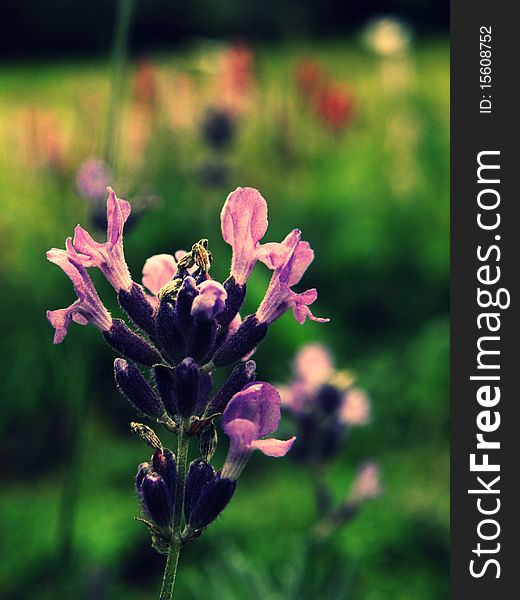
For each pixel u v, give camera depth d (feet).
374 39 30.01
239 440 4.74
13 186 21.54
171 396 4.80
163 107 22.02
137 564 13.88
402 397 18.57
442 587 13.23
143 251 19.97
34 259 18.83
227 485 4.82
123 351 4.95
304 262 4.92
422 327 21.29
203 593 12.65
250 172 25.86
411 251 22.25
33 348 17.01
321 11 67.15
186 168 21.52
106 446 16.53
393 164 27.37
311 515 14.35
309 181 26.91
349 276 21.91
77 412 10.60
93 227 10.54
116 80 10.50
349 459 17.25
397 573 13.39
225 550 12.54
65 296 18.63
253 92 22.50
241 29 60.59
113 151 10.55
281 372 18.40
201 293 4.62
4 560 13.25
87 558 13.24
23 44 66.80
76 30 66.64
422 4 73.00
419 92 32.45
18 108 33.04
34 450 16.49
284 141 25.40
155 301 5.08
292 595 10.36
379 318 21.57
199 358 4.76
